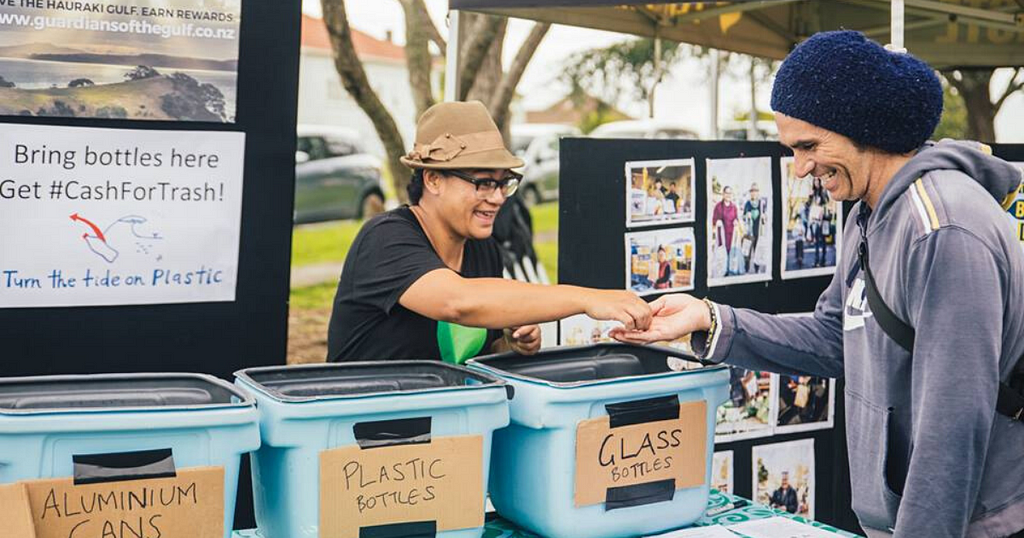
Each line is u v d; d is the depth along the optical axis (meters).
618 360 2.35
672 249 2.96
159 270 2.78
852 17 4.46
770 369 2.19
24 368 2.66
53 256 2.66
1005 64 4.29
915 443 1.71
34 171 2.62
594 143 2.82
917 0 3.69
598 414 1.97
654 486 2.05
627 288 2.90
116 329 2.75
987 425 1.66
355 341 2.41
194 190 2.79
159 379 1.91
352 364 2.05
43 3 2.59
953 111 10.50
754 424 3.15
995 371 1.66
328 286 11.51
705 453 2.12
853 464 1.93
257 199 2.87
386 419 1.78
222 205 2.83
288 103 2.87
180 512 1.63
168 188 2.76
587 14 3.74
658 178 2.92
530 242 5.27
